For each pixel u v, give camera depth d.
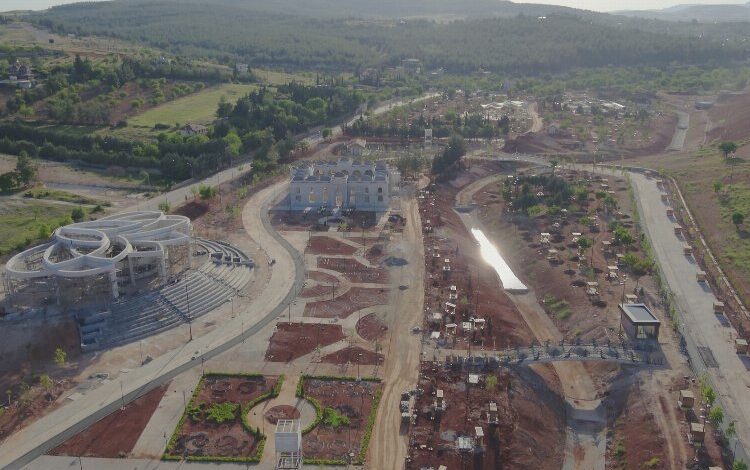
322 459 126.50
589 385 161.75
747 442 130.62
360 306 185.12
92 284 176.75
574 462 137.12
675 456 127.56
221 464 125.12
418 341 167.25
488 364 156.88
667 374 152.62
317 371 154.12
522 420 140.00
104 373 152.75
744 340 163.75
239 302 187.62
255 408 141.12
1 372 153.25
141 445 129.75
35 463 124.62
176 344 165.25
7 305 173.12
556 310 194.50
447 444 130.75
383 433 133.88
